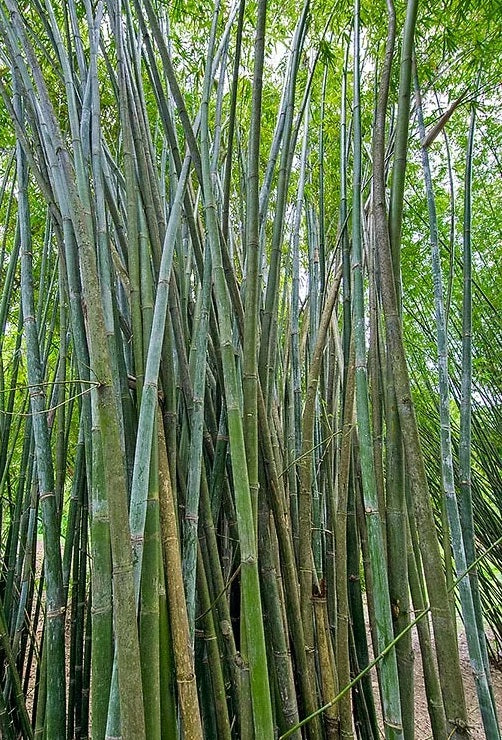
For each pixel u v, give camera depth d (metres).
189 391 1.26
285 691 1.17
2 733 1.28
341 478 1.43
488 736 1.25
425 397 3.49
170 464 1.12
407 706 1.09
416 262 3.20
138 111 1.35
